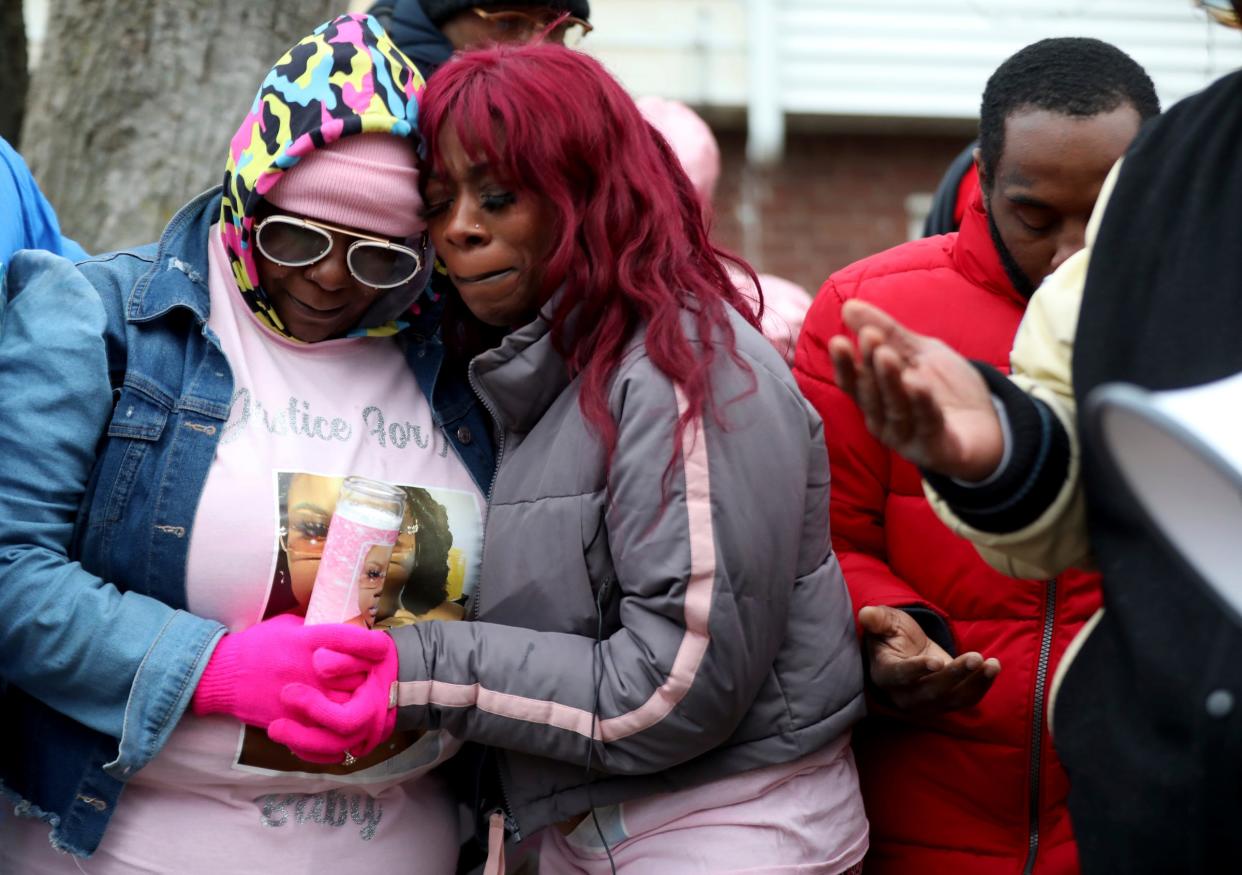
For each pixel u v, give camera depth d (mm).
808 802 2215
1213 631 1459
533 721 2098
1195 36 7277
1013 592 2359
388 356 2365
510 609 2197
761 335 2234
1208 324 1515
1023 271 2371
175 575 2100
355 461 2225
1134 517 1530
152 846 2139
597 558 2143
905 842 2469
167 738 2037
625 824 2213
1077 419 1604
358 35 2207
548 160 2135
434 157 2180
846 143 7730
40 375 2082
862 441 2492
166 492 2098
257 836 2156
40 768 2148
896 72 7562
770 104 7504
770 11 7574
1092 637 1651
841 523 2527
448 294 2424
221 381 2158
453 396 2393
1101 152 2225
